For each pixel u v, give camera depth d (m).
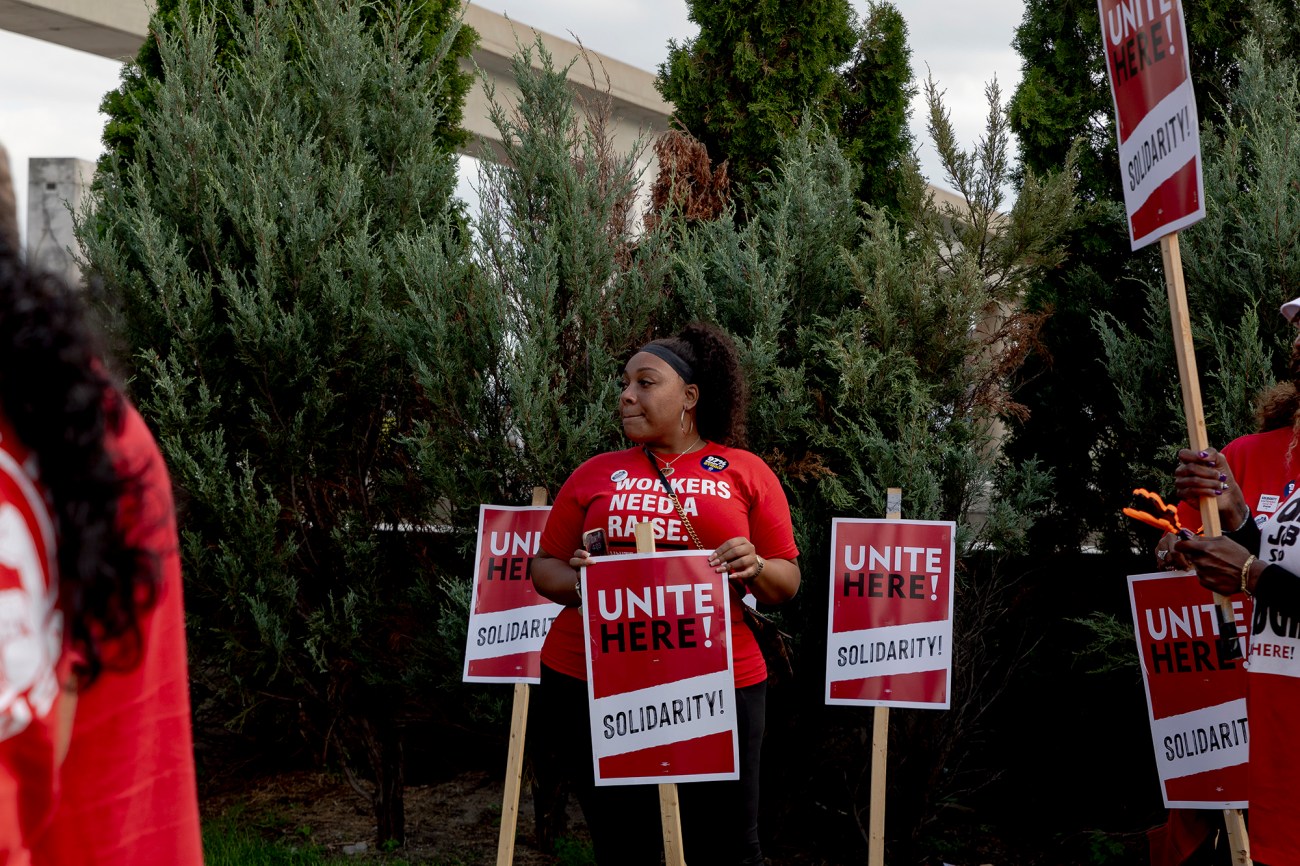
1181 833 3.46
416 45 6.41
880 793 4.17
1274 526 2.85
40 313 1.05
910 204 5.63
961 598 4.98
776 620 4.84
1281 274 4.67
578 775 3.62
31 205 9.63
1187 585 3.32
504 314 5.02
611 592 3.48
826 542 4.94
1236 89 5.66
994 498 5.04
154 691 1.15
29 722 1.01
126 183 6.08
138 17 12.27
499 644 4.35
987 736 5.83
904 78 7.32
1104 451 5.58
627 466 3.70
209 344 5.23
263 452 5.43
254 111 5.84
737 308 5.14
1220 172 5.04
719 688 3.45
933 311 5.03
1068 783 5.70
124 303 5.16
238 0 5.98
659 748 3.44
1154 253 5.51
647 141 6.23
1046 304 5.28
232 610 5.25
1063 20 6.26
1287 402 3.09
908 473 4.76
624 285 5.18
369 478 5.63
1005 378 5.50
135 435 1.16
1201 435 2.93
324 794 6.20
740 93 7.21
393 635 5.26
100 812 1.11
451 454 5.09
